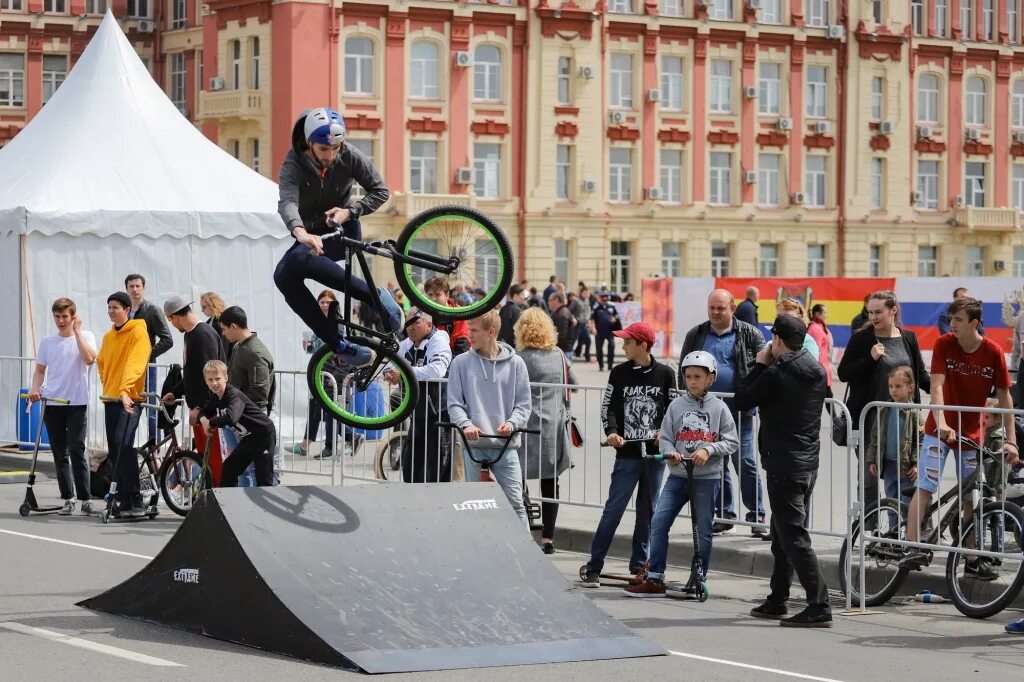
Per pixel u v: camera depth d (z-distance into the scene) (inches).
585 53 2134.6
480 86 2084.2
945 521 439.8
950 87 2409.0
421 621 366.9
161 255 804.0
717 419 456.4
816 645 392.5
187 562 386.0
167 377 609.6
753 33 2246.6
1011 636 407.8
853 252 2337.6
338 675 337.4
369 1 1989.4
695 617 431.5
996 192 2454.5
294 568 370.3
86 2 2214.6
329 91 1978.3
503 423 481.4
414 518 399.2
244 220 822.5
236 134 2038.6
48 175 805.2
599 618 387.2
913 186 2380.7
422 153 2048.5
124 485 595.8
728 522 521.7
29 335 775.7
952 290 1369.3
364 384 418.0
